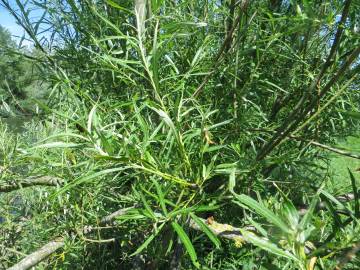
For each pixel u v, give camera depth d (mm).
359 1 925
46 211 1411
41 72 1442
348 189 1176
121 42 1273
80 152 1138
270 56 1371
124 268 1601
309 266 500
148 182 924
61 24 1424
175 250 1370
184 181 800
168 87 1131
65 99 1312
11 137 1301
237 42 1129
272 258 730
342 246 549
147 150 824
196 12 1362
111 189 1218
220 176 1119
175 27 967
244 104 1291
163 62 1262
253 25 1283
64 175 1127
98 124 791
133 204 1177
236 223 1405
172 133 818
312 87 927
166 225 1022
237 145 1116
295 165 1275
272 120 1441
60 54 1429
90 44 1337
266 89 1357
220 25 1330
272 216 497
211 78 1297
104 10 1349
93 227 1209
